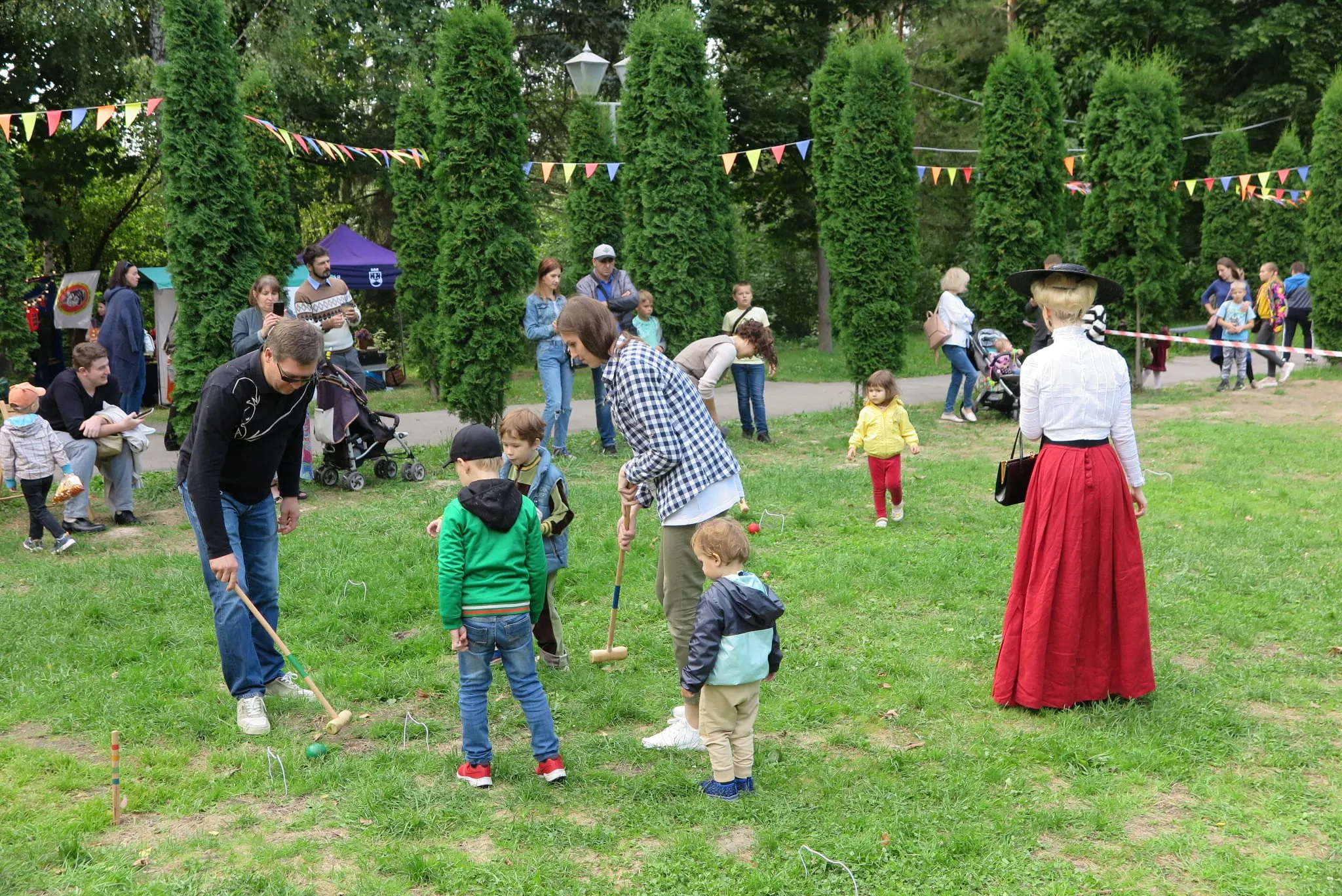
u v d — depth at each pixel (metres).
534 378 20.84
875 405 7.71
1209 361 20.62
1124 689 4.64
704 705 3.85
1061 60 27.50
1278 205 23.03
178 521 8.63
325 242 20.03
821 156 13.20
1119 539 4.58
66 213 20.03
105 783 4.08
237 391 4.38
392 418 9.80
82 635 5.73
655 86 12.58
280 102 20.72
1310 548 7.02
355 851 3.56
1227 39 27.05
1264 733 4.35
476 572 3.96
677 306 12.75
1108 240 14.58
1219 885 3.29
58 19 17.72
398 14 22.66
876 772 4.08
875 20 25.12
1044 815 3.69
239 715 4.57
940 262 29.64
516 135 10.93
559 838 3.62
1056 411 4.57
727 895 3.27
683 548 4.22
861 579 6.54
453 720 4.69
